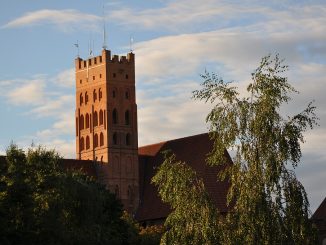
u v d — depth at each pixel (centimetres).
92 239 11712
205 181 16388
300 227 6906
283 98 7162
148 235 14288
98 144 19062
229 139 7175
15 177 10306
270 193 7012
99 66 19162
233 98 7275
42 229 10425
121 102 19150
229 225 6981
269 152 7044
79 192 11756
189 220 7031
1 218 9638
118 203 13400
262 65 7281
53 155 11681
